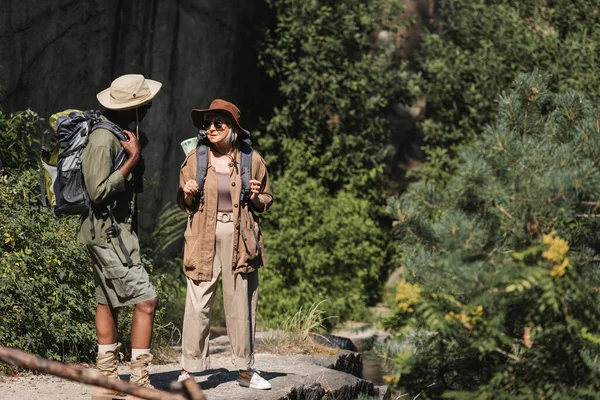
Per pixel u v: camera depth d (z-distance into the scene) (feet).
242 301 36.94
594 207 30.63
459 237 30.40
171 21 87.92
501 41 108.68
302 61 102.12
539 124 34.78
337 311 92.43
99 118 32.89
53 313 44.39
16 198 48.26
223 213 36.27
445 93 110.63
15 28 71.20
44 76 74.38
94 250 32.50
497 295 29.32
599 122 32.71
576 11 108.88
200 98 92.68
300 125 104.88
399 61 111.34
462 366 31.81
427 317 29.40
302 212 95.61
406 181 117.50
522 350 30.71
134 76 33.99
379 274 106.42
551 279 28.02
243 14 99.14
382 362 33.09
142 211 85.10
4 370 40.60
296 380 41.70
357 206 99.45
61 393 37.24
